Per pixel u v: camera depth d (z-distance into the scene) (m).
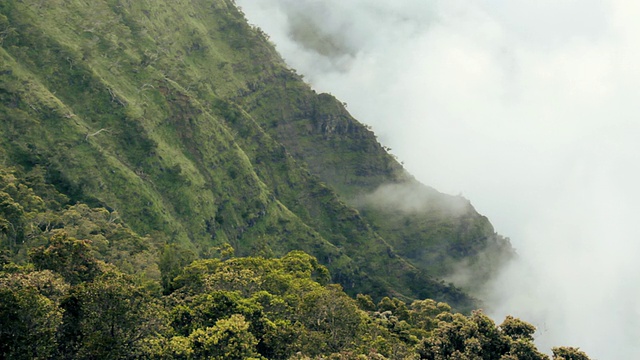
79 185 197.12
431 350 97.50
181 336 88.06
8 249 127.50
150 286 117.62
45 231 146.88
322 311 107.62
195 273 125.44
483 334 97.31
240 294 110.00
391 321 151.62
